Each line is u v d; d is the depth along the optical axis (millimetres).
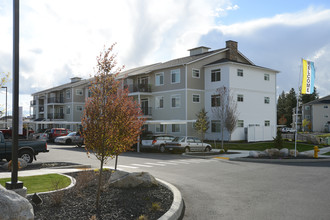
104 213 6203
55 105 57375
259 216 6551
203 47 38844
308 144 31062
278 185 10117
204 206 7426
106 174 11109
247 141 33406
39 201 6668
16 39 7602
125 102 7113
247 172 13188
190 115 33750
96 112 6707
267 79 38406
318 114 68312
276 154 19703
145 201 7227
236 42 37969
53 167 13984
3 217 4609
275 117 39344
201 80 35219
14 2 7590
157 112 36906
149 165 15508
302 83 19250
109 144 6730
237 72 34250
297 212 6832
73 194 7840
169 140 24578
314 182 10688
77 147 29266
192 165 15641
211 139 34250
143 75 39188
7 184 7281
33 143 15805
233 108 31594
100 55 6996
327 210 7000
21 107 7969
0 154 14812
